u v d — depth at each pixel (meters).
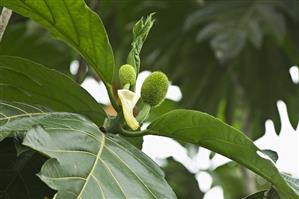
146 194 1.91
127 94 2.04
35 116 1.99
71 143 1.88
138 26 2.16
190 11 4.80
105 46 2.09
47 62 4.52
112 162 1.91
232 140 2.03
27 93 2.20
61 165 1.81
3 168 2.04
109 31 4.84
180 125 2.06
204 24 4.71
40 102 2.21
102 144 1.94
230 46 4.11
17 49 4.46
